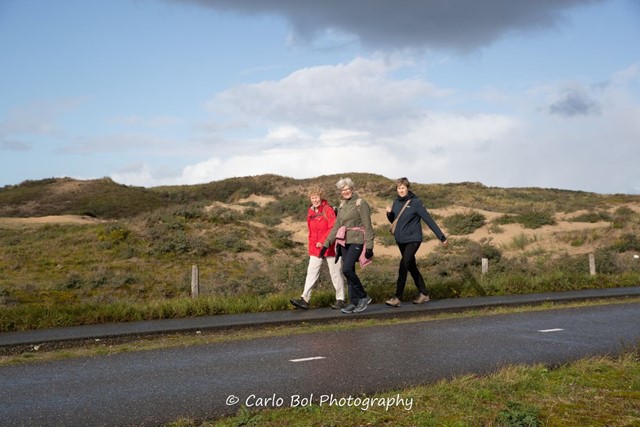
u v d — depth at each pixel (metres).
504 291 16.22
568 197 73.94
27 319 11.21
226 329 10.97
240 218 33.03
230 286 18.28
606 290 16.70
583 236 35.31
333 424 5.07
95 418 5.63
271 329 10.96
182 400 6.17
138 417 5.64
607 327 10.50
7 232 29.03
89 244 25.36
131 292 19.45
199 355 8.45
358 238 12.40
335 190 67.56
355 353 8.35
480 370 7.28
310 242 13.09
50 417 5.68
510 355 8.14
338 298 13.07
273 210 50.69
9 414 5.79
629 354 7.66
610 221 44.53
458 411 5.32
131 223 28.45
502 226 42.75
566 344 8.91
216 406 5.94
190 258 25.03
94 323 11.63
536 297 14.95
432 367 7.46
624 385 6.14
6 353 9.21
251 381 6.89
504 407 5.42
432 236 40.78
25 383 7.00
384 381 6.80
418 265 25.34
